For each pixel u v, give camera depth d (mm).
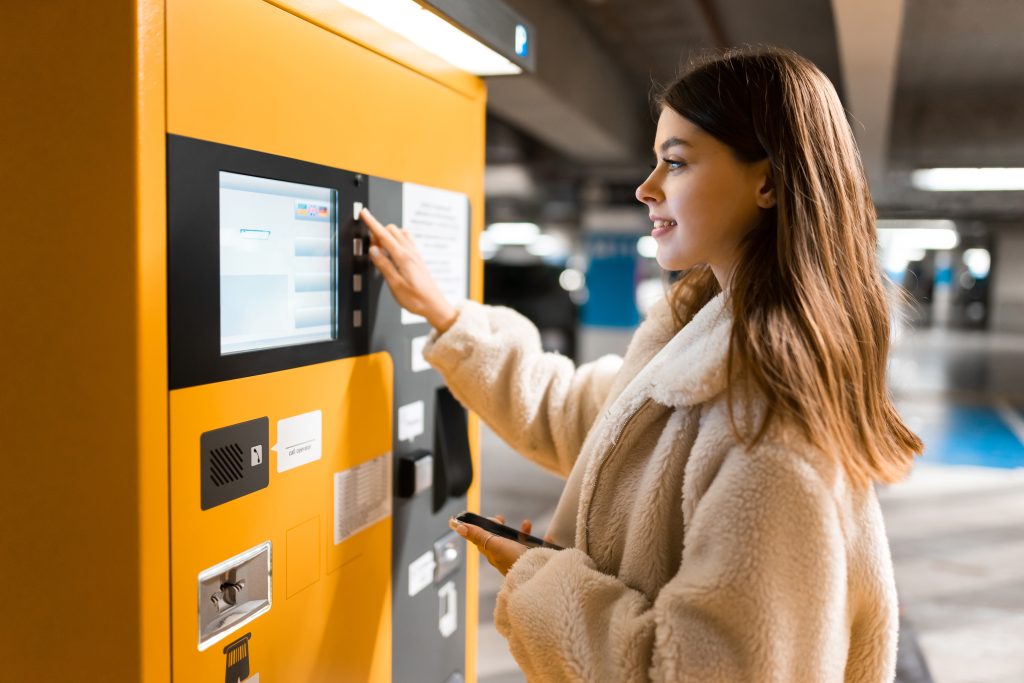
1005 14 5664
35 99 751
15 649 817
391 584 1292
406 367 1313
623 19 5965
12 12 749
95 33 729
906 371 13180
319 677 1098
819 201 797
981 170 9703
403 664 1347
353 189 1111
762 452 736
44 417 782
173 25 766
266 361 944
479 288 1570
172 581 809
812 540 724
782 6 5426
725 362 799
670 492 838
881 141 7926
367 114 1132
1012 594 3910
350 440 1147
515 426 1351
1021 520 5121
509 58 1332
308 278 1031
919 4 5500
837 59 6688
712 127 836
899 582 4059
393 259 1203
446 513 1482
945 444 7684
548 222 24984
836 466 762
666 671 729
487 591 3762
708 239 870
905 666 3141
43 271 766
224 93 841
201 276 823
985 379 12602
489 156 11117
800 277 780
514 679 2930
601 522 915
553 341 13266
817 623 729
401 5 1038
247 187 895
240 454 905
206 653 865
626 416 892
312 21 990
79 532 783
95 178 742
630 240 18109
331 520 1107
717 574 723
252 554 936
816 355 760
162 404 777
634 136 8508
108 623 784
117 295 747
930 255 26922
